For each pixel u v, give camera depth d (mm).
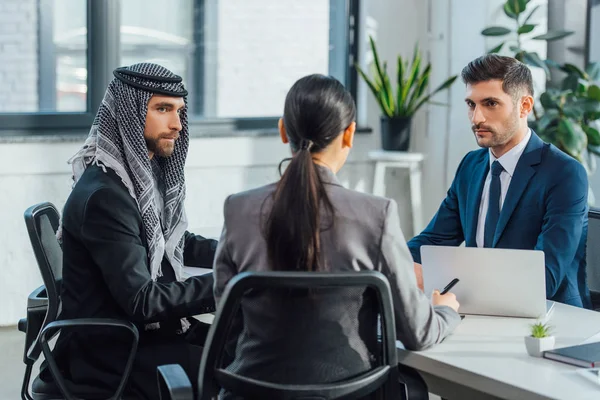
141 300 2473
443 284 2496
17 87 5090
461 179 3086
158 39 5434
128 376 2463
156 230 2666
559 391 1879
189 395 2014
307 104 2014
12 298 4992
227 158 5512
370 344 2035
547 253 2758
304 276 1864
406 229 6254
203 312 2572
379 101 5805
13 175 4906
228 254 2100
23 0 5039
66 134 5180
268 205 2043
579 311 2551
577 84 5156
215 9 5582
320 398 1954
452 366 2053
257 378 2002
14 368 4391
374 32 6031
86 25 5211
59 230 2766
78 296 2561
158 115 2693
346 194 2016
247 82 5742
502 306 2459
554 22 5516
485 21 5715
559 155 2875
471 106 2889
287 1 5809
